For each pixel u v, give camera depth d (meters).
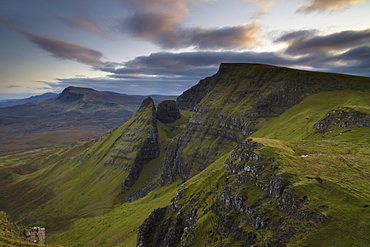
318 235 51.72
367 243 45.59
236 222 81.25
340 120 128.12
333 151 91.81
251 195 83.50
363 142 98.12
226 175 110.69
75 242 179.50
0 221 46.97
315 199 60.53
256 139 113.12
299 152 95.31
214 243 84.31
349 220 51.25
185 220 112.25
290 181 72.19
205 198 112.88
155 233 124.62
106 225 194.38
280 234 58.94
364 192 57.19
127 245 142.75
